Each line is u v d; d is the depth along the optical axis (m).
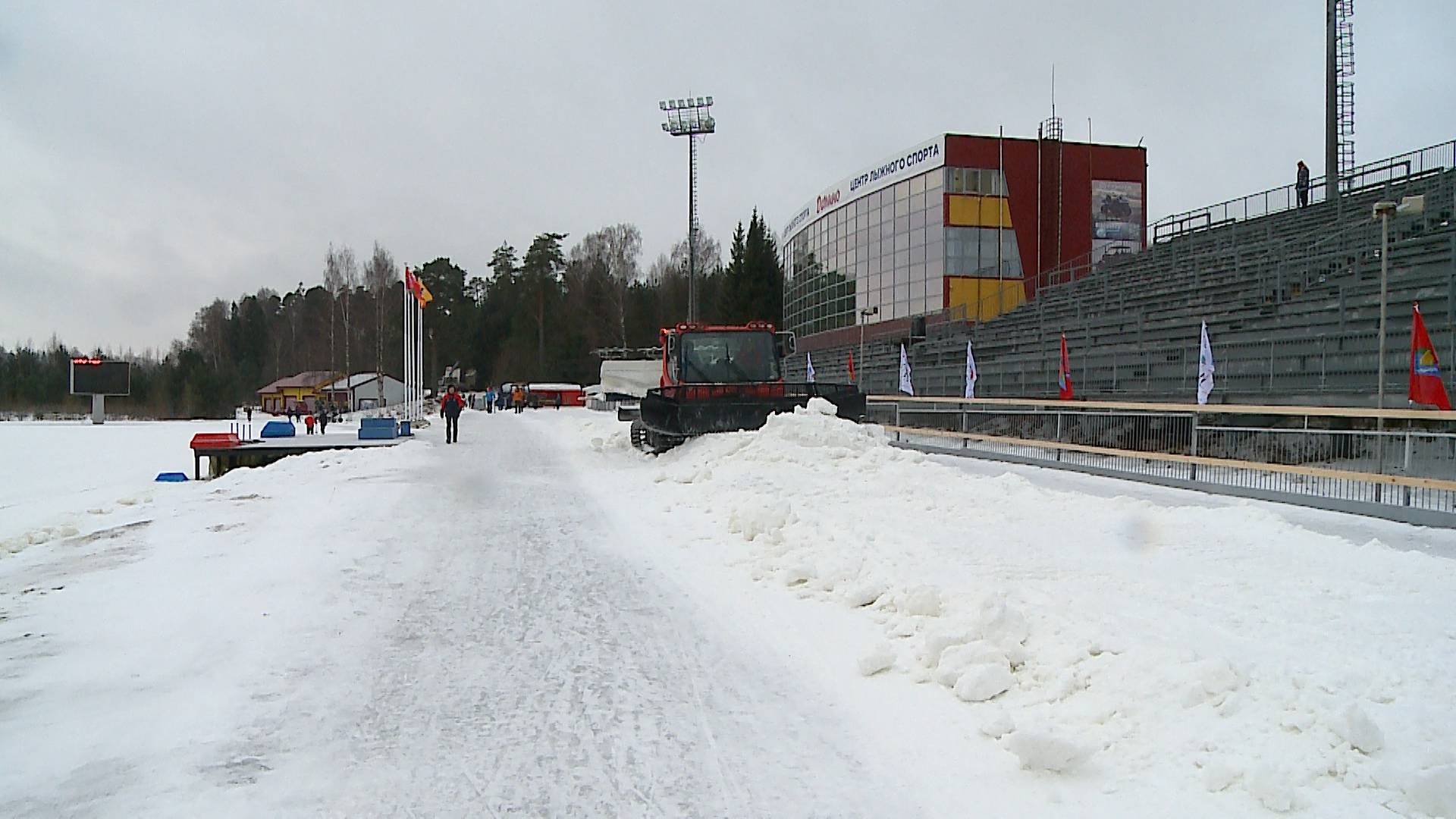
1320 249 25.11
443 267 117.38
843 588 7.50
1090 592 6.88
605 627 6.98
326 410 70.94
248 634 6.73
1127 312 29.70
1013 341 33.41
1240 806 3.87
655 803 4.19
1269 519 9.83
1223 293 26.45
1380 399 12.58
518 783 4.40
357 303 101.19
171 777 4.43
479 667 6.08
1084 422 17.55
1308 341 19.02
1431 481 10.52
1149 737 4.51
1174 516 10.34
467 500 13.97
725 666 6.05
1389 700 4.61
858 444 15.86
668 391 19.91
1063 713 4.88
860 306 53.00
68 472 32.62
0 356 107.69
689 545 10.05
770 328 21.97
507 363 106.06
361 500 13.79
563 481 16.83
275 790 4.31
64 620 7.09
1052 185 46.78
